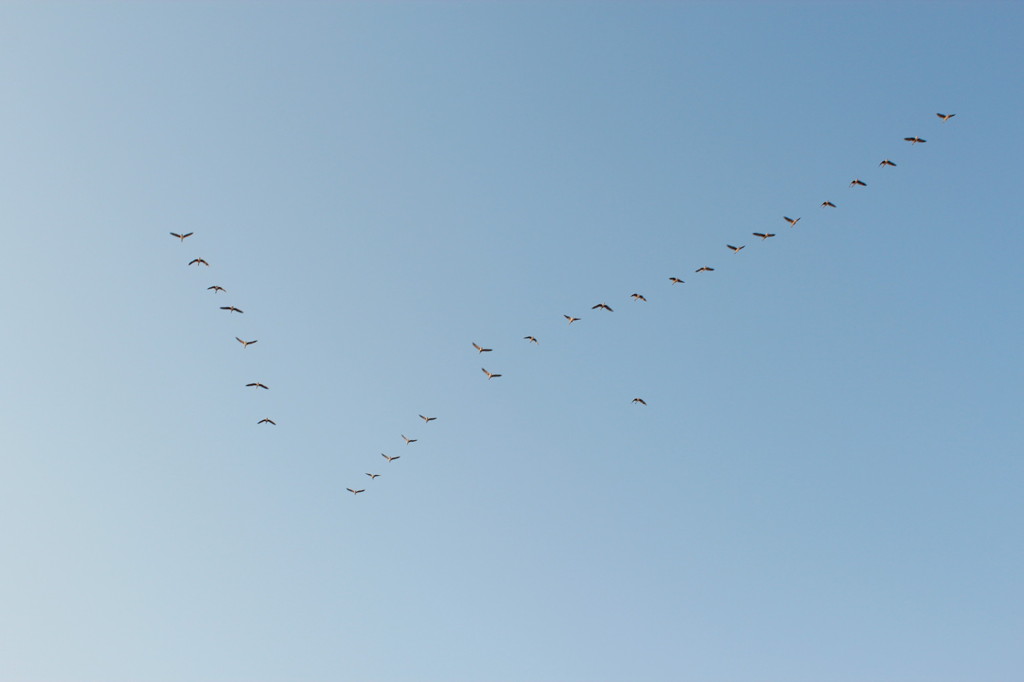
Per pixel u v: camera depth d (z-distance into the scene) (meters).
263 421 112.75
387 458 123.75
